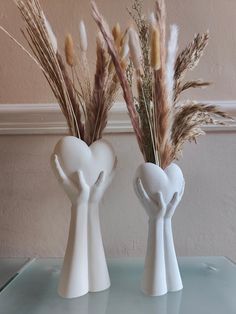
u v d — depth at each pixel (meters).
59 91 0.58
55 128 0.79
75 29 0.82
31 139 0.80
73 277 0.55
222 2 0.83
